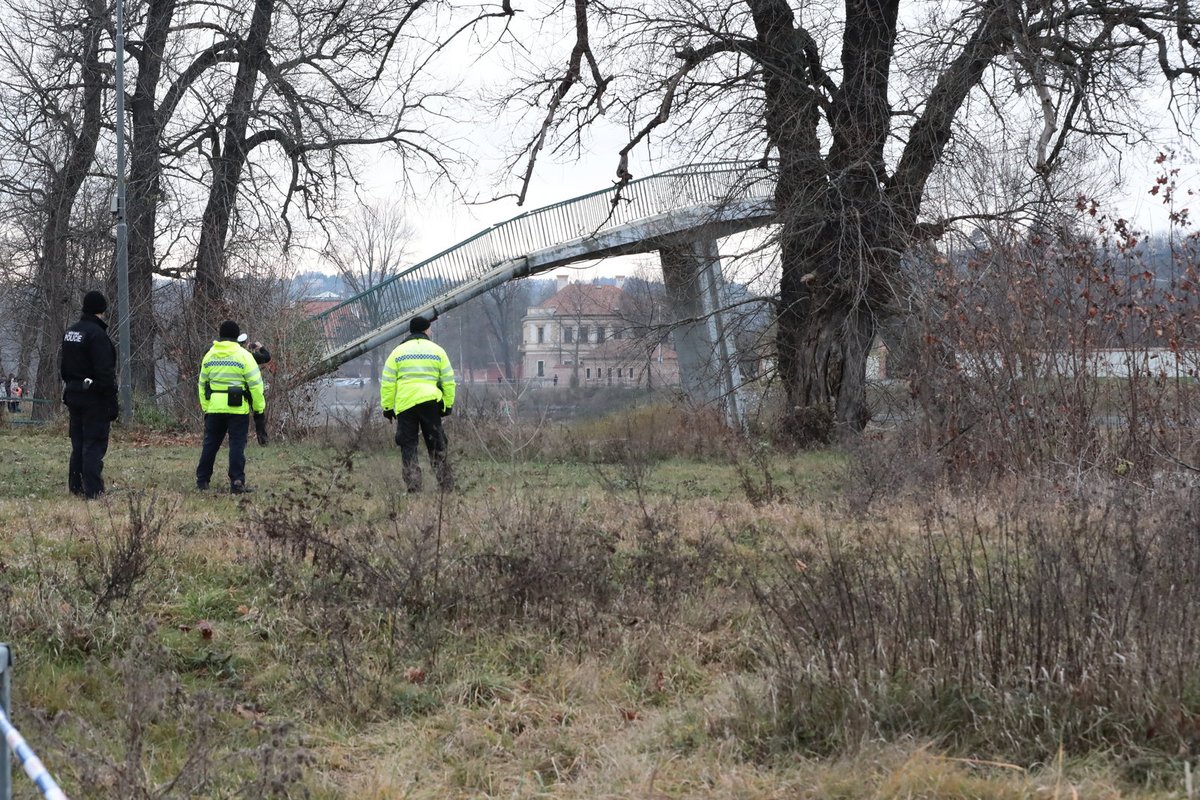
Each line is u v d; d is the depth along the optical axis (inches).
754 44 1839.3
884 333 1747.0
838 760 398.6
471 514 778.2
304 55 2807.6
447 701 487.2
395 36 2132.1
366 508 918.4
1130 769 382.6
